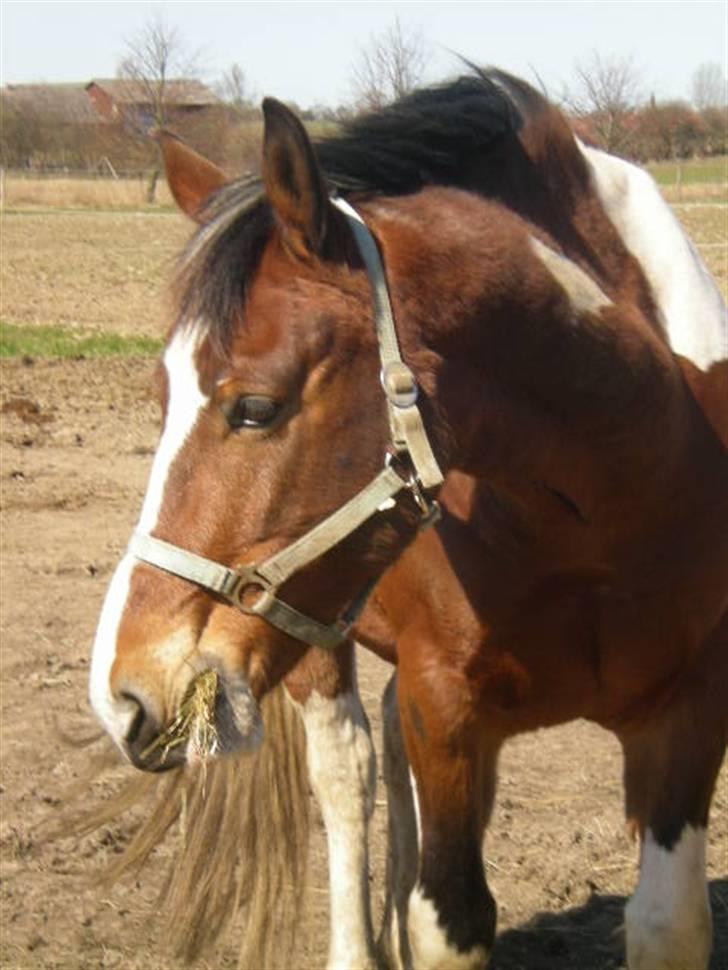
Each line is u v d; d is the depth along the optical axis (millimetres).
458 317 2906
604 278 3326
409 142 3045
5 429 11430
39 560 8195
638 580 3307
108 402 12633
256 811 4223
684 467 3299
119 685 2674
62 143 57062
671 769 3396
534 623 3352
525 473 3109
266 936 4199
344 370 2756
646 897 3336
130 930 4539
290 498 2738
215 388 2703
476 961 3434
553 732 6133
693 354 3445
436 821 3455
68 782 5484
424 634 3451
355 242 2848
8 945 4426
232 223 2777
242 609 2744
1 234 33719
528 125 3248
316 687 4246
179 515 2723
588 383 3076
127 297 22547
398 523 2832
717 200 35812
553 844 5078
